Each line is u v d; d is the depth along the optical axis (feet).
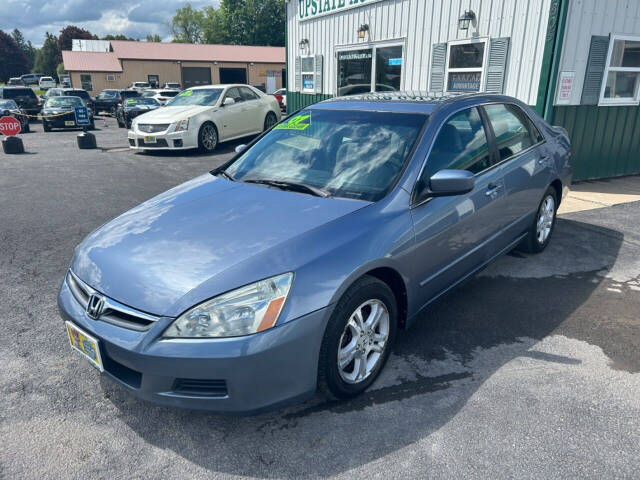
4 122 38.96
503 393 9.07
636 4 24.22
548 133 15.44
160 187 26.35
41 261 15.79
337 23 38.42
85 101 95.91
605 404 8.74
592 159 26.35
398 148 10.36
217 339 7.16
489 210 11.81
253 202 9.72
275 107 46.85
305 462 7.52
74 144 46.37
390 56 33.53
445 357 10.28
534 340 10.93
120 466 7.50
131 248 8.55
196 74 156.15
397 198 9.48
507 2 24.50
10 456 7.69
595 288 13.53
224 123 40.22
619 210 20.90
